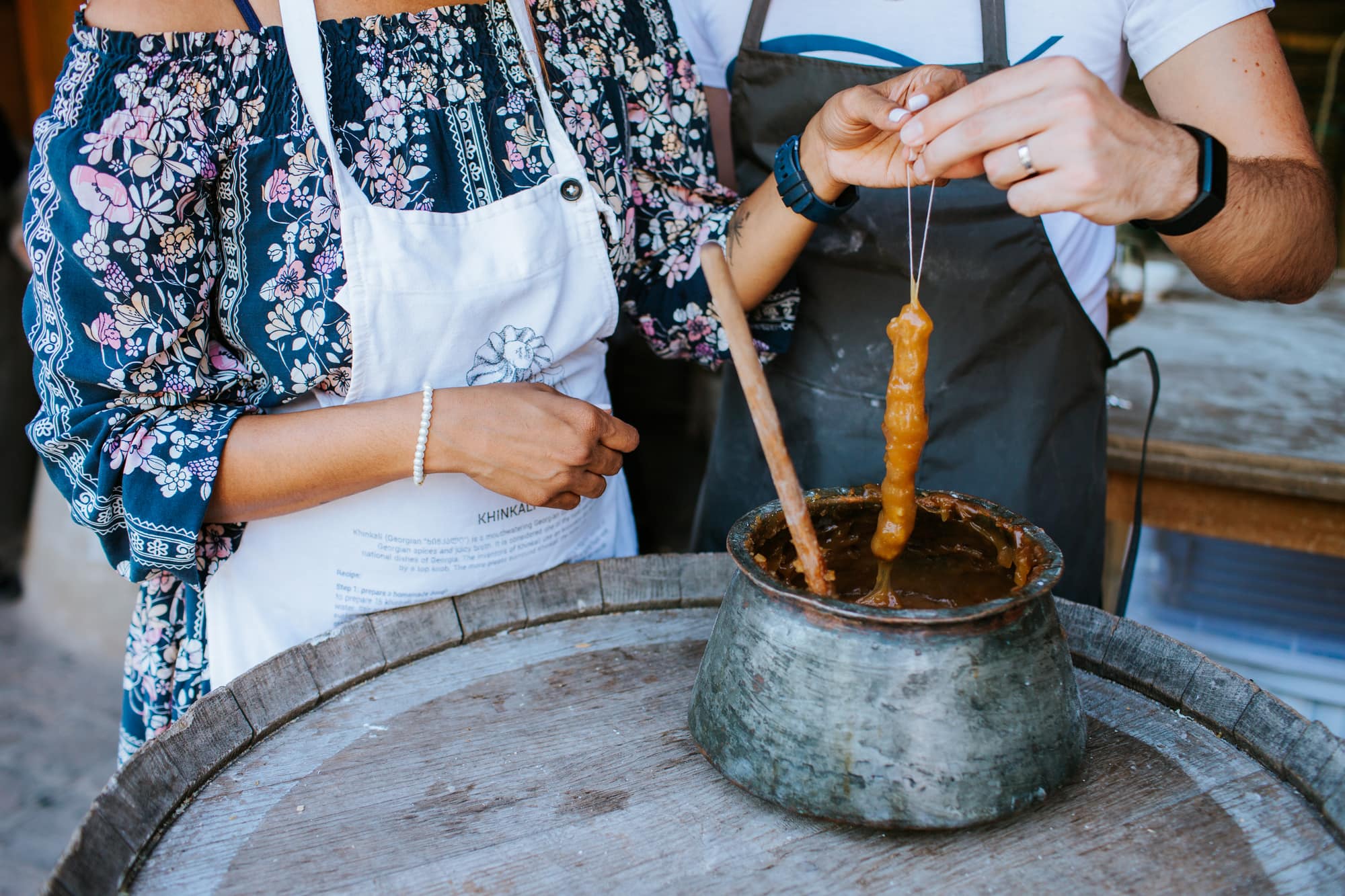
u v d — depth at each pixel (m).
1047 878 0.87
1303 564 2.12
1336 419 1.90
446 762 1.02
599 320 1.24
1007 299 1.38
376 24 1.07
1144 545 2.20
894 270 1.42
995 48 1.29
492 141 1.13
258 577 1.19
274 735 1.06
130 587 3.04
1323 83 3.47
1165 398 2.03
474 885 0.87
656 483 3.54
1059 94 0.87
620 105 1.26
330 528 1.17
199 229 1.04
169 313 1.03
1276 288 1.17
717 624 1.00
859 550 1.10
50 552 3.15
